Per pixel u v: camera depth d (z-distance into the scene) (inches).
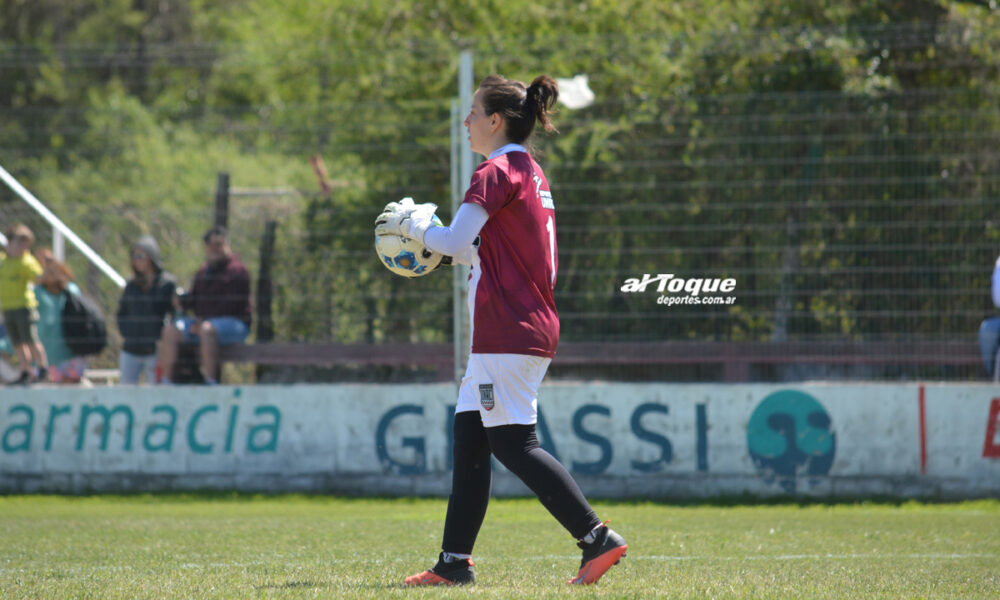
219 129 1598.2
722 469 1275.8
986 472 1247.5
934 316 1242.6
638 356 1280.8
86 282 1530.5
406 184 1429.6
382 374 1376.7
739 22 1674.5
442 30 1935.3
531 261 522.6
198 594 486.3
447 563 539.2
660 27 1764.3
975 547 781.3
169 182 2285.9
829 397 1266.0
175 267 1449.3
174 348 1346.0
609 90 1336.1
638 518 1050.7
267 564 652.7
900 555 725.9
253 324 1346.0
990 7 1572.3
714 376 1305.4
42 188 1867.6
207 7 4569.4
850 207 1256.8
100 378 1565.0
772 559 693.9
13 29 4365.2
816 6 1593.3
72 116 3019.2
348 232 1347.2
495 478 1283.2
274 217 1359.5
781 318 1261.1
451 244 514.0
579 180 1294.3
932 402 1255.5
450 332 1321.4
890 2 1558.8
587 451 1290.6
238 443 1328.7
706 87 1323.8
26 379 1397.6
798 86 1334.9
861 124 1257.4
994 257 1236.5
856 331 1250.0
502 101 539.8
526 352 514.6
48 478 1339.8
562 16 1818.4
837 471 1262.3
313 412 1323.8
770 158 1269.7
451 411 1301.7
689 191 1282.0
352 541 808.3
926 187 1248.8
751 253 1268.5
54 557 703.7
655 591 483.2
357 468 1315.2
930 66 1337.4
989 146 1245.7
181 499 1275.8
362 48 1806.1
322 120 1498.5
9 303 1389.0
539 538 836.0
